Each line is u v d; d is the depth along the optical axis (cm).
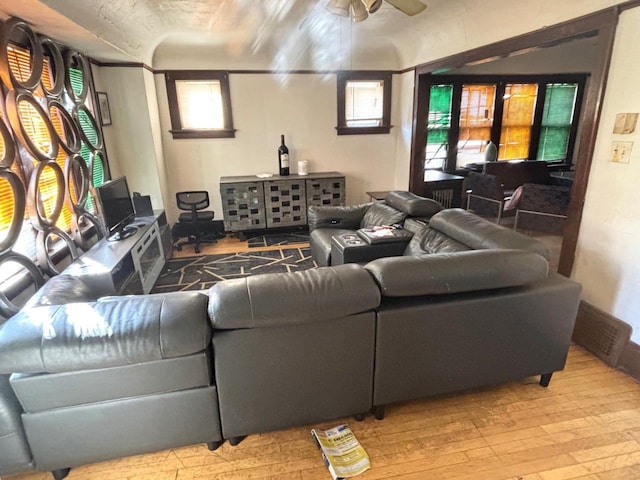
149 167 446
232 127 493
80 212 313
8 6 215
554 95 588
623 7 212
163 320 146
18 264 240
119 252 283
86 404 150
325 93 508
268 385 167
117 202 325
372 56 500
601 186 236
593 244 244
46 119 258
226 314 150
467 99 566
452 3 336
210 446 177
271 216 493
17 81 231
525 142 604
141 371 149
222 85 476
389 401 186
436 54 423
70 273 244
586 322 249
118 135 431
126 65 410
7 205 229
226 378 161
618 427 187
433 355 182
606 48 223
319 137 524
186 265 415
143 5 315
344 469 163
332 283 162
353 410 183
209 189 510
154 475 165
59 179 271
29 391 144
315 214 384
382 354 175
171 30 398
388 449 176
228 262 421
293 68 488
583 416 194
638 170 213
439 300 177
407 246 302
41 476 167
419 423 191
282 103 500
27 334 140
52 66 294
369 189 560
